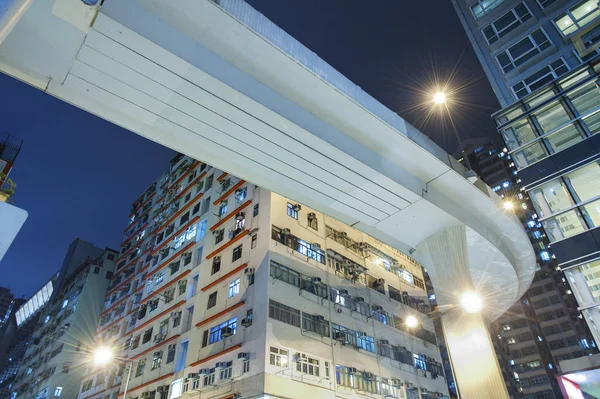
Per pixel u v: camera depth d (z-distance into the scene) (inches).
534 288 2458.2
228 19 319.6
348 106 395.9
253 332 816.3
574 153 660.7
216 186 1315.2
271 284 866.1
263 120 364.5
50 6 265.6
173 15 309.4
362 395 891.4
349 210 506.3
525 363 2257.6
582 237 601.6
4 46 284.0
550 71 871.1
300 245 997.8
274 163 418.6
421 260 581.6
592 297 566.6
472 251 637.3
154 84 323.3
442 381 1164.5
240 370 788.0
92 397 1397.6
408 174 486.3
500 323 2442.2
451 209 528.1
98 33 283.4
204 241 1194.6
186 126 366.3
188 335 1021.8
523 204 2706.7
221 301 968.3
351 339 965.2
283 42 350.6
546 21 923.4
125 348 1317.7
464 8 1116.5
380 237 569.6
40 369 1807.3
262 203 1035.3
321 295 962.7
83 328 1781.5
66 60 298.2
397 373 1029.2
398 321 1162.6
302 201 486.6
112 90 326.3
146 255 1624.0
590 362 548.4
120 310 1573.6
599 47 797.2
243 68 349.4
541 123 725.3
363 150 435.2
